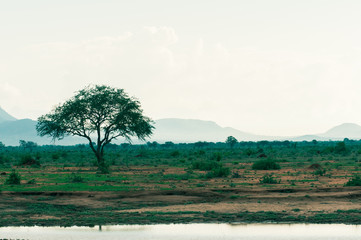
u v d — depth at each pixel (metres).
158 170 57.94
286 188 35.69
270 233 22.78
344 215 26.39
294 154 105.69
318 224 24.50
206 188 36.38
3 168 63.69
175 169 59.78
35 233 22.86
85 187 37.50
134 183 40.81
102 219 25.80
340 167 58.03
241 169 58.59
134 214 27.05
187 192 33.84
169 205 30.16
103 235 22.41
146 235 22.44
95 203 30.78
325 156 93.81
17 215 27.03
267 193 34.09
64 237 22.03
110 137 71.50
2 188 36.97
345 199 31.45
